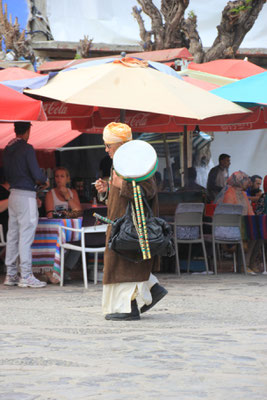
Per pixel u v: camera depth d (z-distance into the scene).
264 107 25.66
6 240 21.94
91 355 9.42
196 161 35.97
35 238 21.06
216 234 24.20
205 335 11.18
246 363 8.88
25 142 20.11
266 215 24.05
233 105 21.53
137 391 7.36
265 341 10.59
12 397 7.11
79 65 23.45
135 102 19.41
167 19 34.75
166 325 12.44
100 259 21.98
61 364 8.80
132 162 12.37
